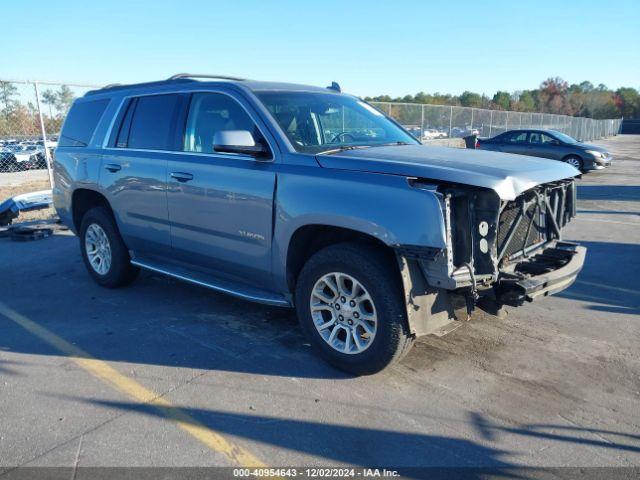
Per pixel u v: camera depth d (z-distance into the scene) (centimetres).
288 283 396
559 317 487
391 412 328
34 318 484
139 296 545
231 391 352
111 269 552
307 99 452
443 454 288
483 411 330
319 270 370
